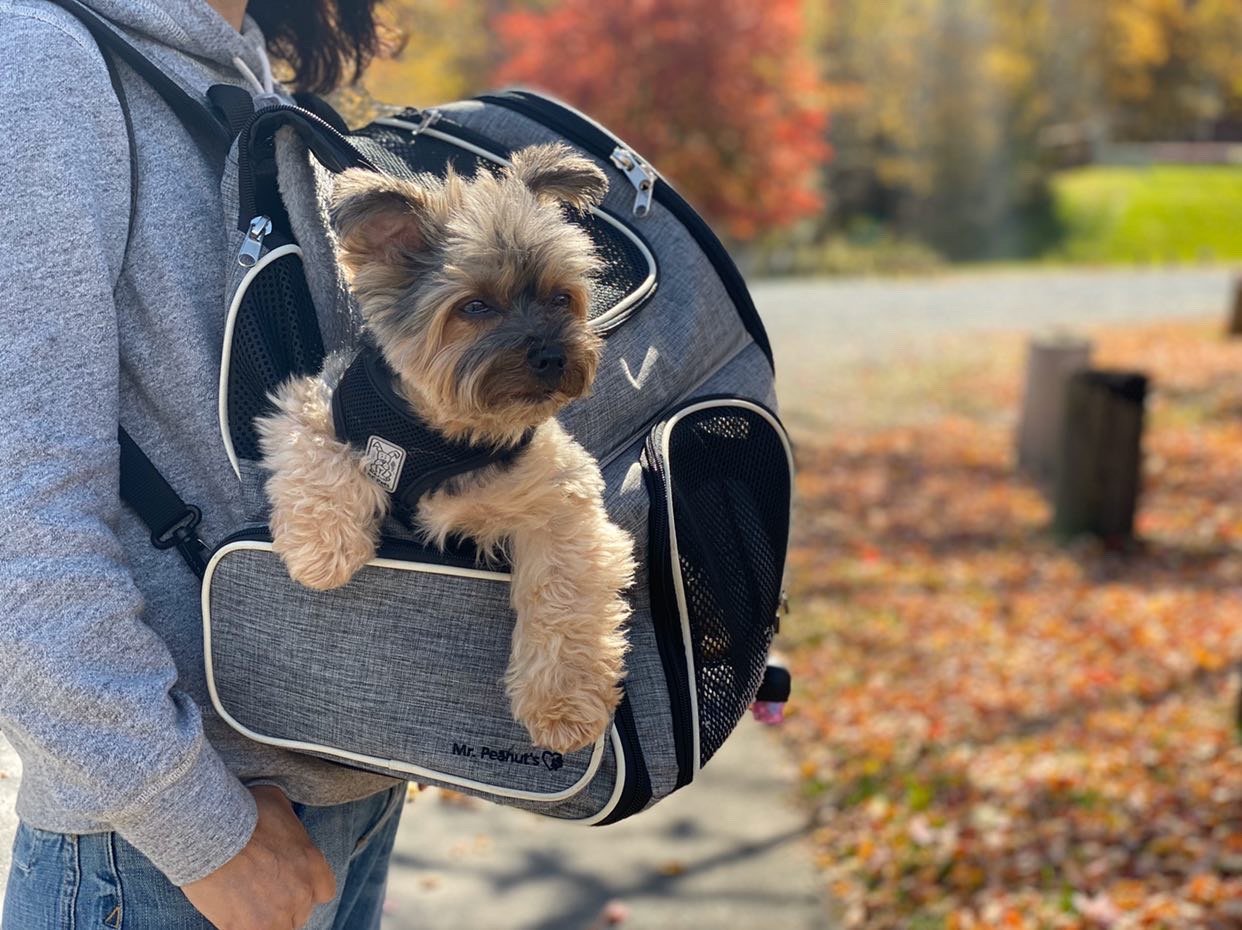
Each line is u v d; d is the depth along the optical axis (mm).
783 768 6047
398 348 1836
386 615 1786
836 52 40688
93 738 1551
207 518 1841
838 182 41000
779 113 17594
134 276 1776
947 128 40188
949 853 5012
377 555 1782
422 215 1920
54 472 1578
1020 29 44219
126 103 1790
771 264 34094
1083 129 48406
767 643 2119
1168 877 4621
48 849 1786
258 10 2439
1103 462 9141
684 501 1979
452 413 1777
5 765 2229
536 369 1791
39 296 1602
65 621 1545
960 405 15125
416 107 2549
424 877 4965
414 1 18125
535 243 1919
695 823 5457
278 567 1773
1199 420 12656
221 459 1832
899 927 4562
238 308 1785
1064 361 11531
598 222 2371
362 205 1778
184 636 1830
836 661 7355
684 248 2432
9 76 1655
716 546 2037
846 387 16609
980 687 6762
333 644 1784
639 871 5031
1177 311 23172
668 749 1820
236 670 1811
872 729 6348
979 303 25344
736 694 1979
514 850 5199
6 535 1534
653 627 1915
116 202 1739
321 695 1796
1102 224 40438
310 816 1957
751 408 2227
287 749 1834
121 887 1772
